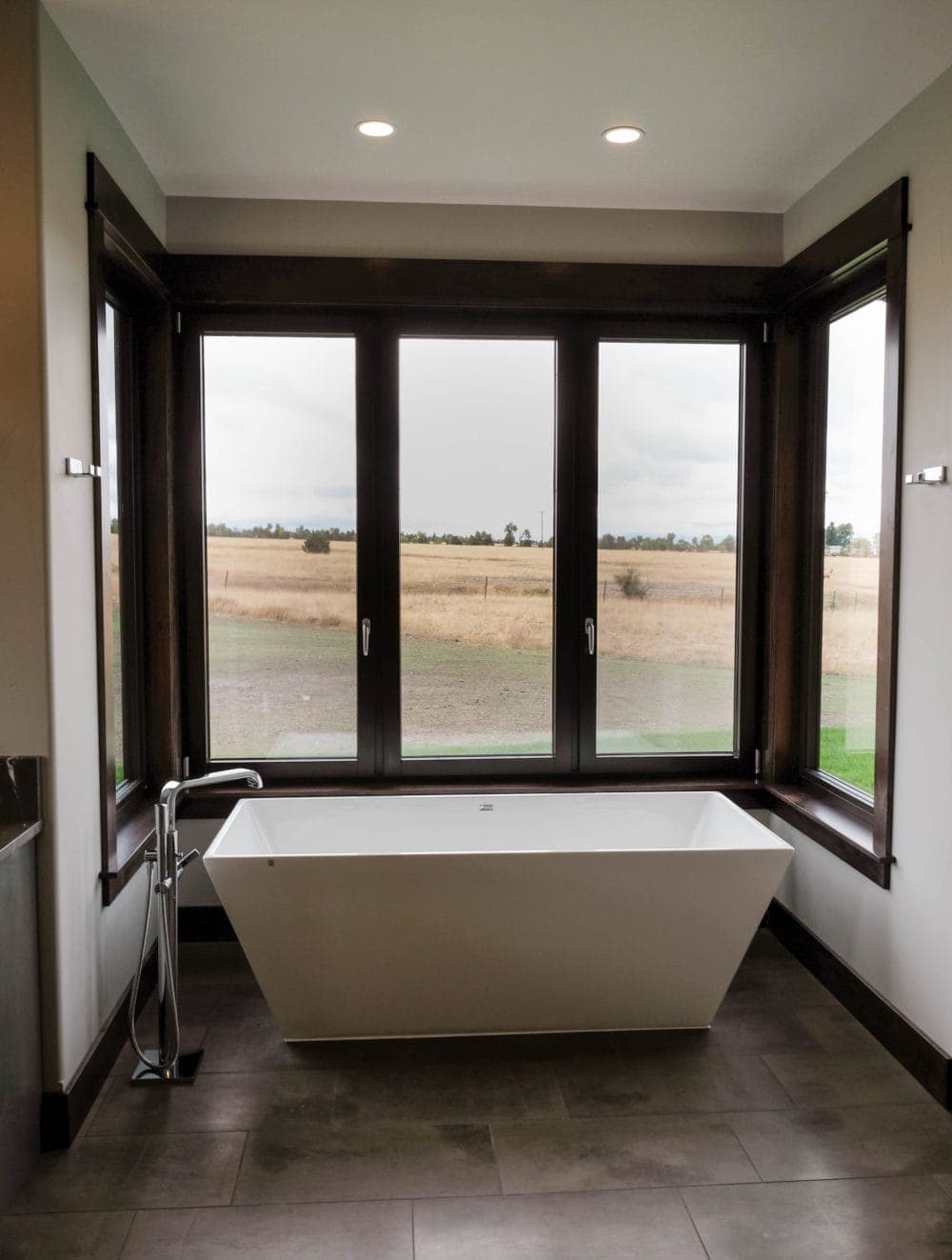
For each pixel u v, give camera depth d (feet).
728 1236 6.07
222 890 8.02
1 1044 6.25
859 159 9.06
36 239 6.63
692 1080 7.96
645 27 7.05
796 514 10.99
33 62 6.57
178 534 10.79
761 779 11.38
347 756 11.22
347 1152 6.96
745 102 8.20
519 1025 8.75
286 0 6.68
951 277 7.50
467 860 8.09
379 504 10.99
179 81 7.83
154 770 10.59
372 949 8.31
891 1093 7.75
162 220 10.16
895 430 8.24
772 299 10.84
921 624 7.94
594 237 10.67
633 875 8.23
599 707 11.39
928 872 7.83
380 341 10.86
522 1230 6.13
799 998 9.49
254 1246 5.98
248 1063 8.24
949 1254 5.91
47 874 6.90
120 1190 6.53
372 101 8.21
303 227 10.44
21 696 6.81
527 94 8.10
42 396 6.70
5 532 6.72
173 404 10.64
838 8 6.80
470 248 10.57
